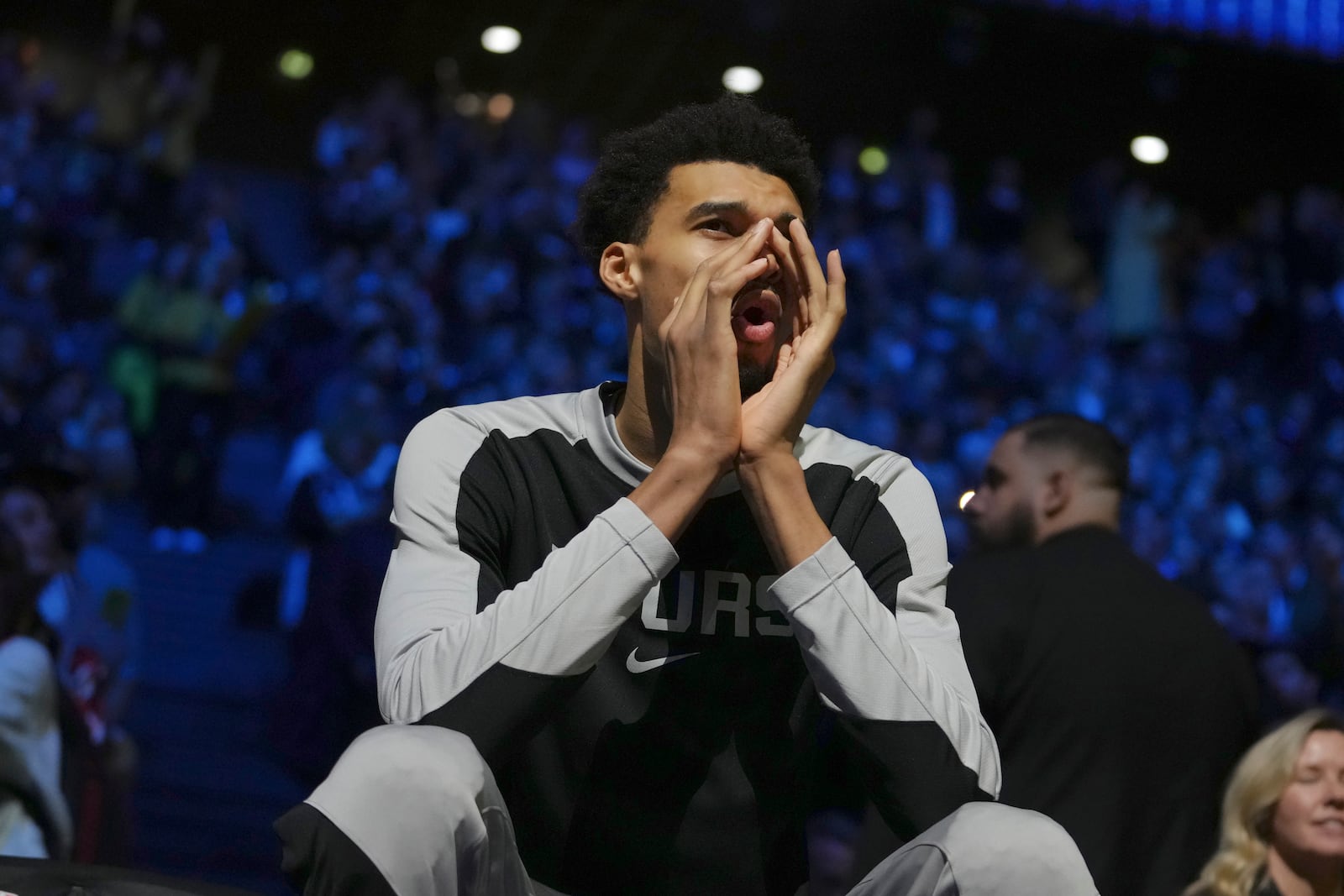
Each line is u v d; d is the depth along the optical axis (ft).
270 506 26.05
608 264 4.68
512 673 3.81
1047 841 3.45
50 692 7.97
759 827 4.18
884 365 32.60
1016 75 40.86
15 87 29.81
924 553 4.54
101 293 27.84
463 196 31.71
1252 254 38.70
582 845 4.14
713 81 41.45
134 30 36.17
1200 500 31.32
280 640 23.30
